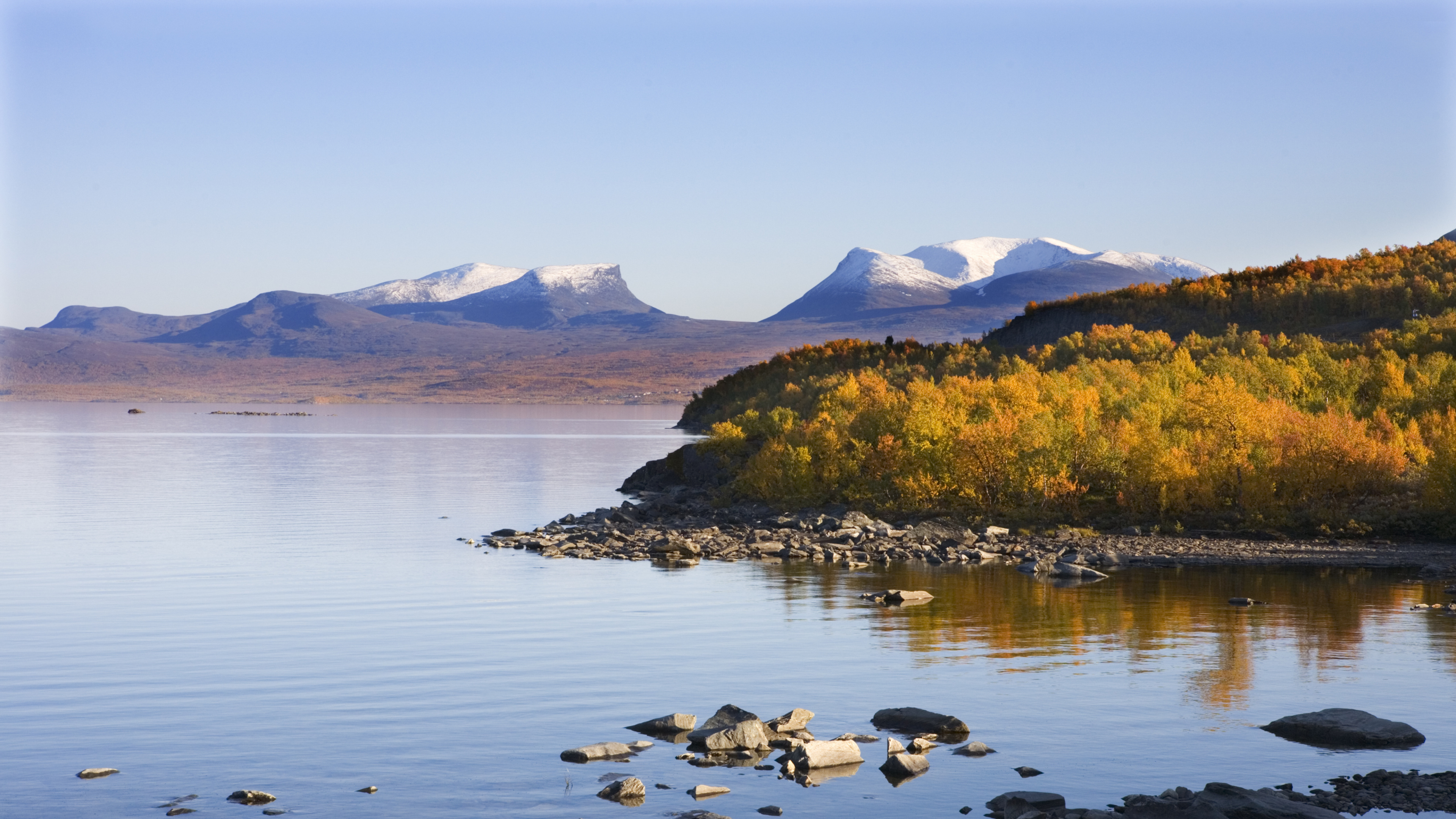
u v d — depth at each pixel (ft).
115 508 220.23
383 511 216.54
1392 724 64.59
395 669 82.33
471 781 58.44
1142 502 173.06
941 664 82.99
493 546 160.15
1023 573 131.44
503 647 89.81
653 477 265.34
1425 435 191.21
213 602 112.47
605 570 135.23
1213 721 67.67
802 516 182.70
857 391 283.38
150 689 76.79
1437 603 108.06
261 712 71.00
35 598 115.14
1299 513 164.35
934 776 58.59
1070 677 78.59
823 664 83.20
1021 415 189.57
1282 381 234.99
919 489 185.06
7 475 315.37
